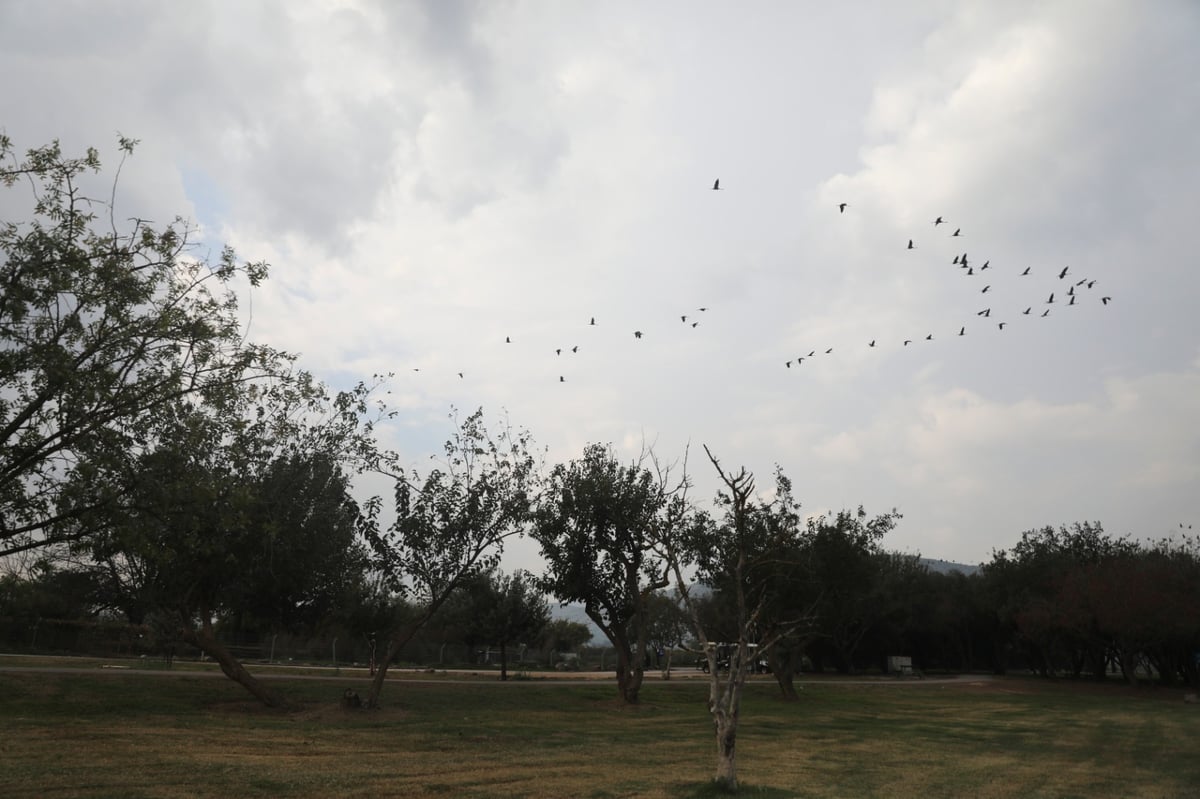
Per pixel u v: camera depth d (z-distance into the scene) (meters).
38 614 48.28
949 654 91.81
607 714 34.97
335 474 31.20
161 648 44.09
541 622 56.00
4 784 13.92
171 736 21.50
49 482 13.62
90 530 13.59
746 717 35.34
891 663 82.69
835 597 45.78
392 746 21.83
